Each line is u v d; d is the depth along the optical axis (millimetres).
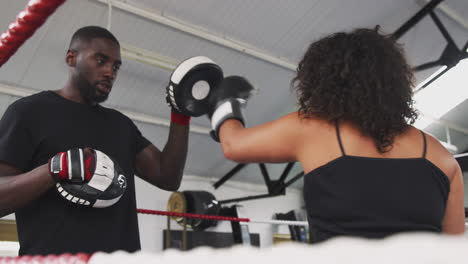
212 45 5789
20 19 849
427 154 896
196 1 5242
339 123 902
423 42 6824
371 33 981
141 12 5012
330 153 881
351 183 834
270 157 962
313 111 926
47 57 5258
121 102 6293
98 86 1434
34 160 1282
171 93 1466
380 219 806
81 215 1248
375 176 834
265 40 6020
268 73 6527
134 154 1578
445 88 7836
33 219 1228
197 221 7414
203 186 8656
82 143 1342
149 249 7590
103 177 1181
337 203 834
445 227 954
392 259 371
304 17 5816
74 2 4699
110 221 1296
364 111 877
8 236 6059
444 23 6680
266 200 9445
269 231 9242
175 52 5715
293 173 9352
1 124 1276
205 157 8156
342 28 6145
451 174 918
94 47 1440
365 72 905
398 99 915
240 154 984
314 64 979
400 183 832
